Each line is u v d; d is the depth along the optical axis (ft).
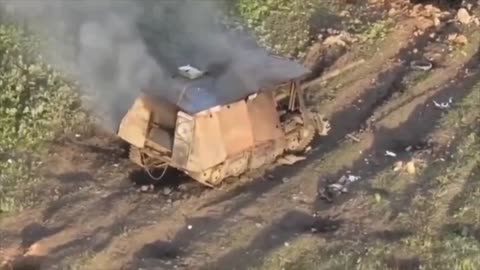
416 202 176.24
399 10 257.14
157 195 174.40
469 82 224.33
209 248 160.97
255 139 176.65
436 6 264.93
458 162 189.16
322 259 159.33
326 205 175.01
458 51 237.25
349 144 194.90
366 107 211.82
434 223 170.71
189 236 164.04
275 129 179.83
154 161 179.01
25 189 173.78
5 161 180.96
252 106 175.11
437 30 248.52
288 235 165.48
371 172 186.19
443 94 218.18
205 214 169.78
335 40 236.02
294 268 156.87
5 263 155.22
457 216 172.65
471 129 203.21
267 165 184.44
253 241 163.43
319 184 181.06
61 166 181.88
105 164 183.42
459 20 253.03
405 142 199.11
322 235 165.78
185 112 167.32
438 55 235.40
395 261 159.63
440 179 182.91
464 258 159.33
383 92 218.79
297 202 175.01
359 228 168.66
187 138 168.45
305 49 233.14
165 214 168.86
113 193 174.60
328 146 194.70
